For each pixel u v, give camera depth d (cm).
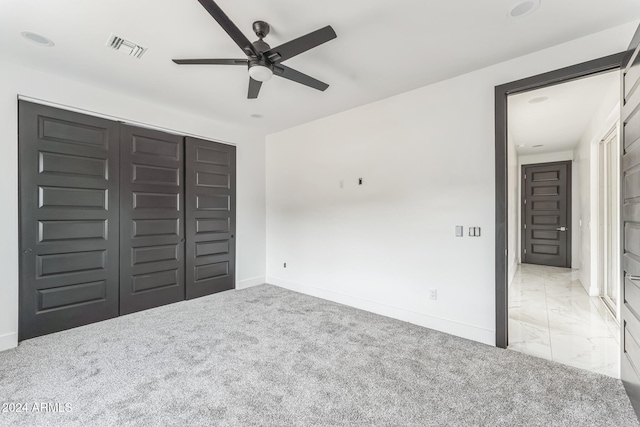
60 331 291
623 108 190
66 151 295
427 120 298
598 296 409
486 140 262
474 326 270
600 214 406
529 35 214
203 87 304
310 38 177
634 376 174
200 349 252
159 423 165
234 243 450
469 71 269
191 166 396
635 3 179
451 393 192
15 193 263
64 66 262
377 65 258
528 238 643
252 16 192
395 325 304
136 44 226
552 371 218
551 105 342
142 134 350
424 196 301
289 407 179
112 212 327
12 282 260
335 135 384
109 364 227
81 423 164
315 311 348
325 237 397
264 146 488
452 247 283
